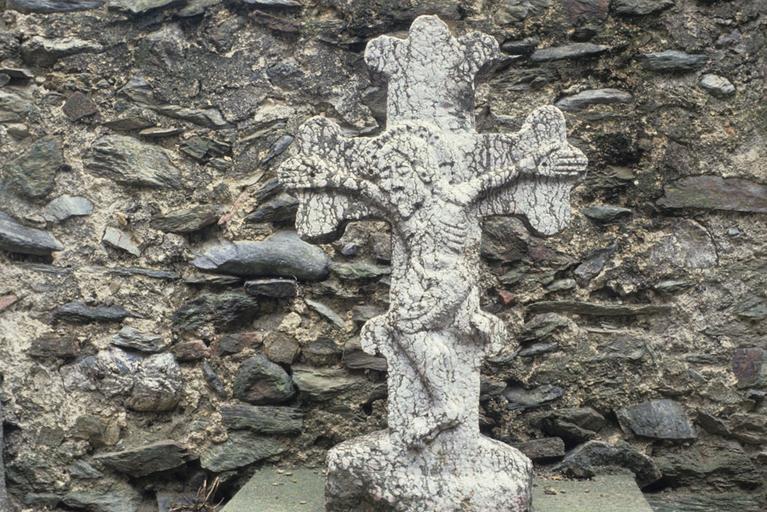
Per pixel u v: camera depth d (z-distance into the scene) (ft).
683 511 14.85
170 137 15.58
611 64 15.61
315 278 15.31
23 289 15.14
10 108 15.38
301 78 15.71
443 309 12.06
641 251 15.33
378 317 12.35
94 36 15.61
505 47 15.66
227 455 15.02
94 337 15.15
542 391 15.17
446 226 12.23
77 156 15.42
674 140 15.43
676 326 15.24
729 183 15.31
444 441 12.10
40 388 15.02
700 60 15.46
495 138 12.57
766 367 15.06
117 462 14.85
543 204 12.53
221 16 15.75
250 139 15.56
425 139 12.44
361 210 12.44
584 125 15.55
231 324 15.26
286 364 15.25
